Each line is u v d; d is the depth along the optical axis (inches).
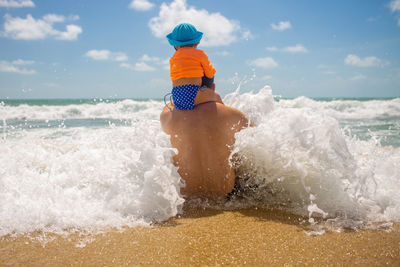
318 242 77.2
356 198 95.6
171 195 95.3
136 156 108.0
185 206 104.9
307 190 95.1
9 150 151.9
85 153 134.1
